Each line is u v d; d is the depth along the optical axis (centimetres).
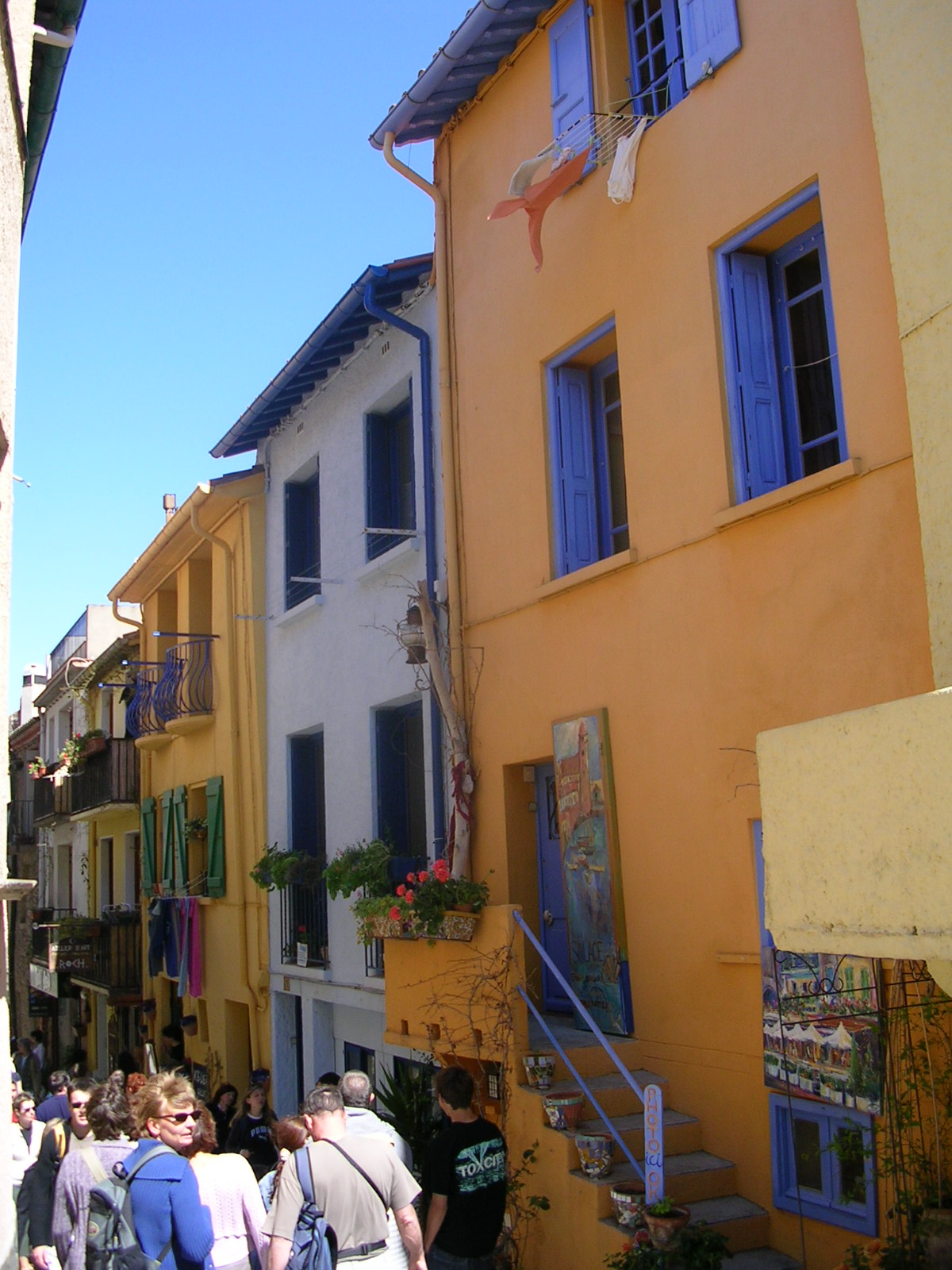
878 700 654
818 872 412
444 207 1113
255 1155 996
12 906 2914
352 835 1238
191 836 1733
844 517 683
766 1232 683
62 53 661
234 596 1595
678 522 808
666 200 841
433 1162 643
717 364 785
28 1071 1895
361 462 1276
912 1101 596
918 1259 553
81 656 3045
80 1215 637
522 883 967
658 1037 793
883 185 595
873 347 672
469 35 968
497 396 1022
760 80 766
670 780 798
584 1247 681
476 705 1020
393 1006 943
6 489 462
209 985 1622
